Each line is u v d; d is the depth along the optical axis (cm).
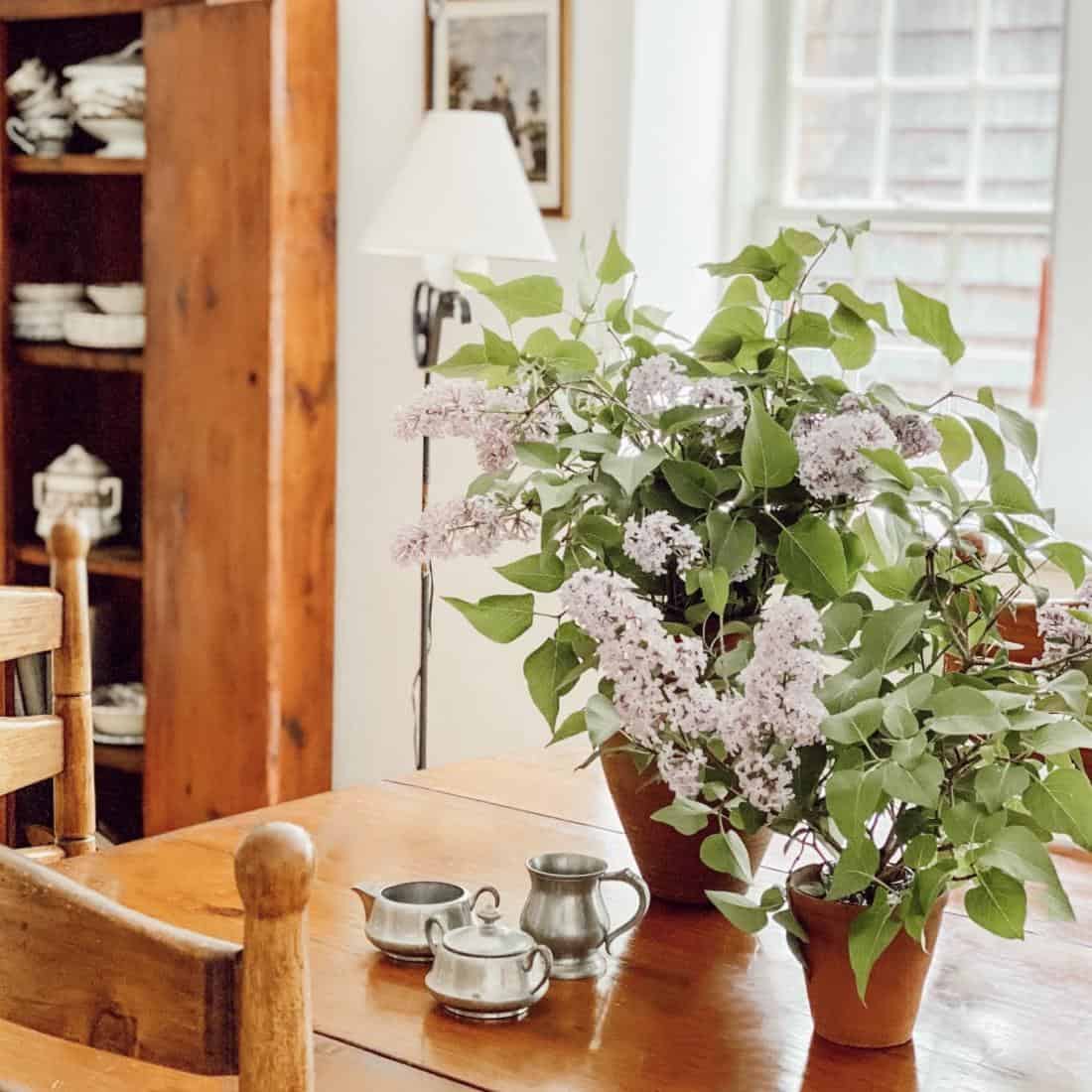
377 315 314
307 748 319
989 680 120
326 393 315
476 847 162
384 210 262
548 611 303
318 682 321
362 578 323
